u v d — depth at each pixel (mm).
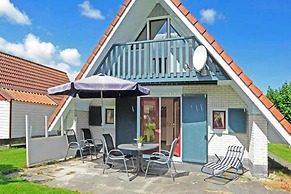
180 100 11266
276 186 7656
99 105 13023
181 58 10070
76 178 8250
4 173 8711
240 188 7438
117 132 12055
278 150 17984
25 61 23141
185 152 10914
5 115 17109
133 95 10578
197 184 7758
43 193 6531
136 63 10906
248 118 9945
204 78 9672
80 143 12164
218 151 10688
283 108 21250
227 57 8969
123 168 9609
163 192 7008
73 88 8664
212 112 10867
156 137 11531
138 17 11273
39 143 10141
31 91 20312
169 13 11508
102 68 11383
